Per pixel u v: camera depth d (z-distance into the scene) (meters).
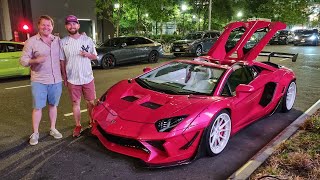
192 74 4.74
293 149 4.01
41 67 4.15
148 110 3.80
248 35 6.17
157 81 4.78
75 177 3.43
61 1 17.05
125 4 18.39
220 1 27.05
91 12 18.38
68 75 4.42
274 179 3.20
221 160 3.93
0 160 3.80
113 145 3.79
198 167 3.71
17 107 6.20
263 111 5.14
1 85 8.61
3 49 9.26
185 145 3.57
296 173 3.40
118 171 3.57
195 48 16.75
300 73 10.91
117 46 12.97
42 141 4.40
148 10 19.08
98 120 3.95
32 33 15.81
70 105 6.38
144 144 3.46
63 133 4.72
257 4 31.42
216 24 29.17
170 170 3.62
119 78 9.96
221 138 4.12
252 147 4.37
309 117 5.27
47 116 5.55
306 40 26.31
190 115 3.63
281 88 5.59
